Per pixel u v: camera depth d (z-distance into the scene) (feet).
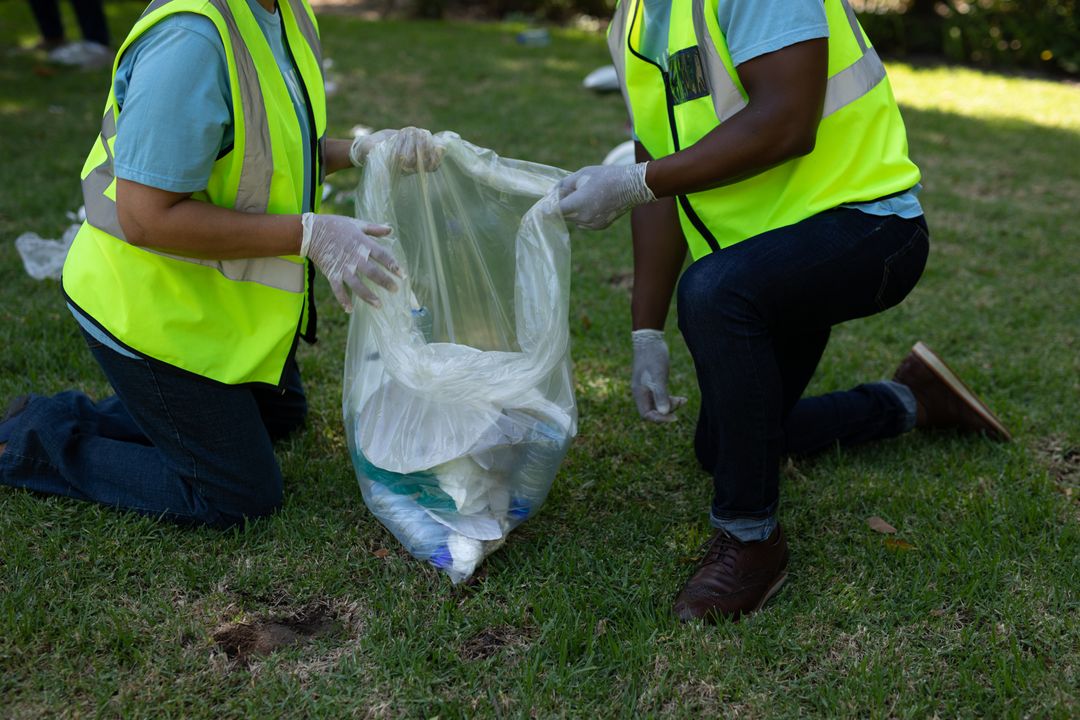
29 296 12.21
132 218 6.59
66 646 6.59
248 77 6.68
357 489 8.54
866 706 6.33
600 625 7.01
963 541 8.00
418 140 7.47
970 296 13.71
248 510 7.87
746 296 6.56
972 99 29.17
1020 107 28.22
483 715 6.22
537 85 26.55
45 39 27.14
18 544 7.51
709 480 8.98
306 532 7.87
